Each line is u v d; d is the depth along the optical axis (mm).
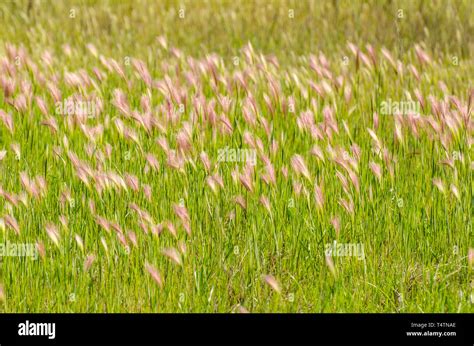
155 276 7301
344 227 8477
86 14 16766
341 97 10625
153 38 16047
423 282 7914
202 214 8461
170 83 9328
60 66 13109
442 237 8500
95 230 8219
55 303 7805
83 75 10203
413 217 8539
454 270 8258
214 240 8219
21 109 9578
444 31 15516
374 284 7883
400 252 8375
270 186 8500
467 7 16047
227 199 8578
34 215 8328
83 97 9930
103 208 8359
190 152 8602
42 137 9859
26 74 11930
